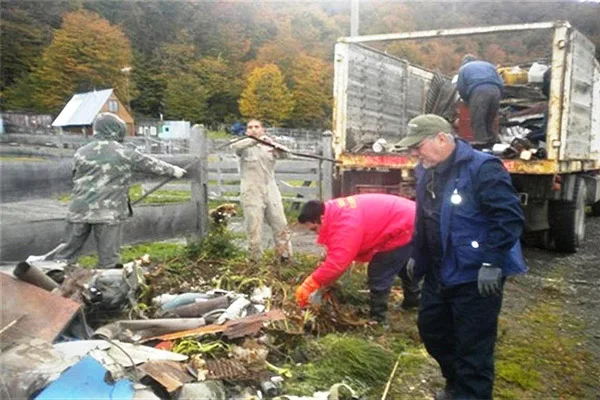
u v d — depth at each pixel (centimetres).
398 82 833
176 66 7225
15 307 277
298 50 7125
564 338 408
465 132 669
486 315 259
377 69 763
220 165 1026
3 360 239
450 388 297
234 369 279
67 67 5906
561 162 582
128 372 248
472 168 251
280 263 507
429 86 898
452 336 290
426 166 264
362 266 515
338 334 376
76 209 400
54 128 4003
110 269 355
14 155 1209
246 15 8069
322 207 367
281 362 320
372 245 384
